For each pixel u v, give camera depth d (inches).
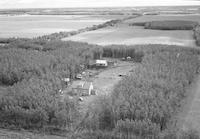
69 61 2268.7
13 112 1373.0
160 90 1619.1
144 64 2174.0
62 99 1579.7
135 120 1267.2
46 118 1342.3
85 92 1755.7
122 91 1617.9
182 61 2261.3
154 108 1366.9
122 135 1214.3
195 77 2089.1
